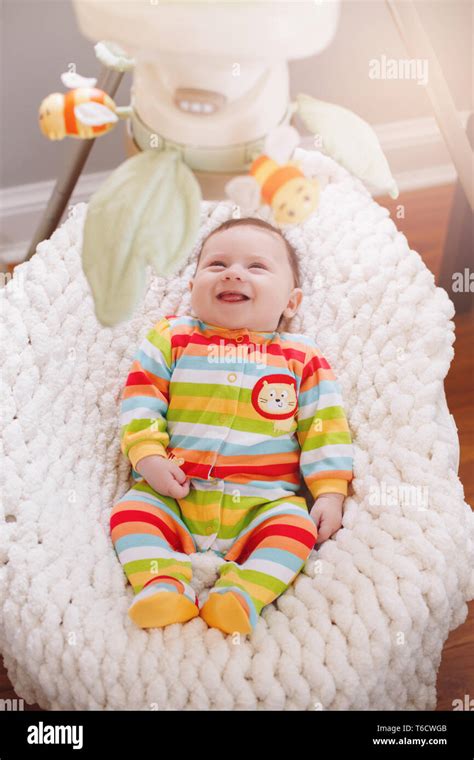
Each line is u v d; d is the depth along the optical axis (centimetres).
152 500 100
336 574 91
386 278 110
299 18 57
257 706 82
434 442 97
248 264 110
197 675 82
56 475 97
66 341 108
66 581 88
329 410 105
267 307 108
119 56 71
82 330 110
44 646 83
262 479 103
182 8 55
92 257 63
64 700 84
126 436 104
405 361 104
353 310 111
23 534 90
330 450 102
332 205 118
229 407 104
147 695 81
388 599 85
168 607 85
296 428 107
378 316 108
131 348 114
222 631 87
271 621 88
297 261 118
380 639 83
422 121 182
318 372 107
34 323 104
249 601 87
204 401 105
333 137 69
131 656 83
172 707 81
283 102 65
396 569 88
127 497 100
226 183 67
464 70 173
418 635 86
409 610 85
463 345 156
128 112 68
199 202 63
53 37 147
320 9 57
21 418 98
